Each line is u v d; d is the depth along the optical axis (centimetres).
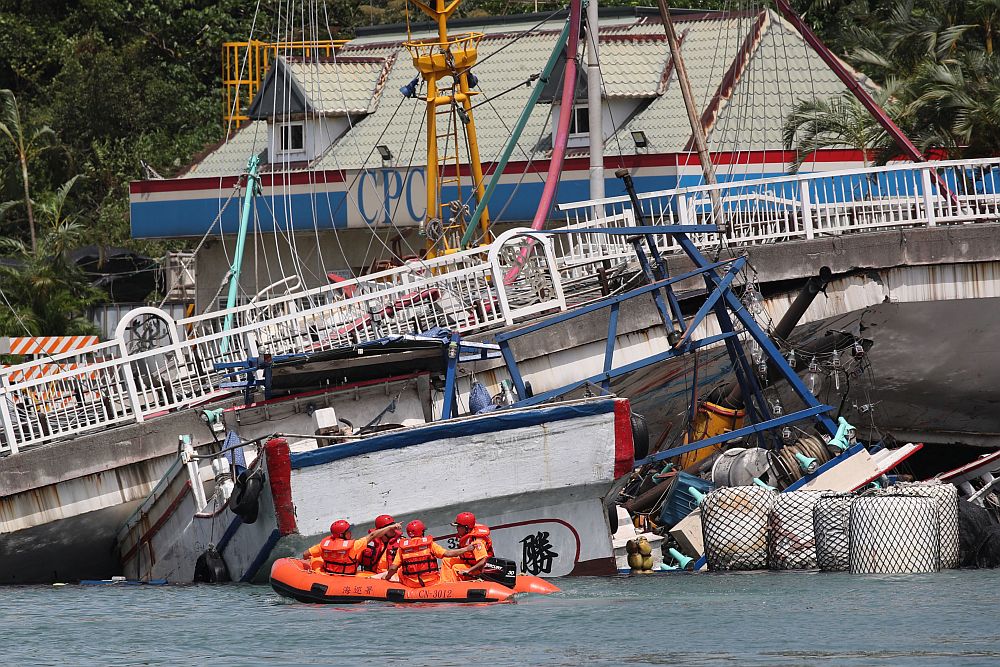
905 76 16088
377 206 16075
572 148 15950
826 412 9656
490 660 5775
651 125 15925
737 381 10694
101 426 9569
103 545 10181
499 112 16900
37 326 18988
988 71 14600
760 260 10656
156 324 10888
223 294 16925
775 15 17225
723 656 5794
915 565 8338
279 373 9275
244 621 6925
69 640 6525
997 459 10531
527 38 17962
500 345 9319
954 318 11150
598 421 8319
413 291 10325
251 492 8075
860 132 14975
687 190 11062
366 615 6962
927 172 11131
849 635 6216
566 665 5659
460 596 7188
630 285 10506
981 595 7338
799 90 16200
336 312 10194
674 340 9556
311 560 7544
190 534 9300
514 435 8244
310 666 5731
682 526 9156
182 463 9138
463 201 15788
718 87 16238
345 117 17250
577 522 8400
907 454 9600
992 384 11862
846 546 8462
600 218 11981
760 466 9669
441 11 14488
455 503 8150
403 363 9506
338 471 7969
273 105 17175
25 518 9331
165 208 16725
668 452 9450
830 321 11062
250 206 15650
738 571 8706
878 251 10856
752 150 15075
